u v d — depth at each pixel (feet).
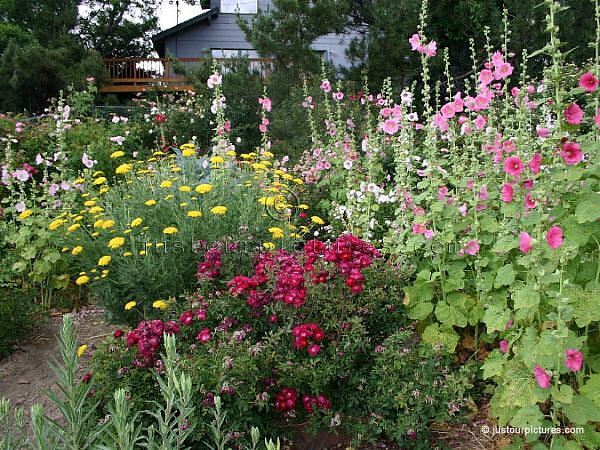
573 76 9.67
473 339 11.56
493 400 9.38
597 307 8.02
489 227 11.04
